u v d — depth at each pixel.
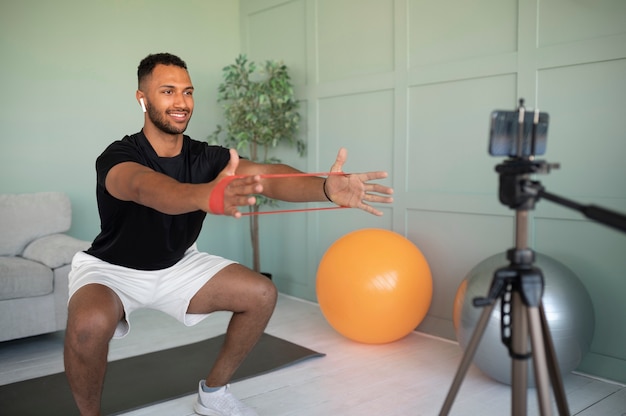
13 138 3.60
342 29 3.65
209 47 4.37
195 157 2.14
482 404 2.28
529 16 2.69
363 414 2.21
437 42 3.10
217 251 4.51
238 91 4.37
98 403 1.87
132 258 2.02
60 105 3.76
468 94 2.97
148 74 1.99
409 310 2.81
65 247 3.09
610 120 2.46
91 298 1.83
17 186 3.62
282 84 3.74
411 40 3.23
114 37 3.95
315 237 3.95
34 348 3.07
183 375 2.62
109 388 2.47
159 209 1.47
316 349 2.98
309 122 3.93
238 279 2.09
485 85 2.90
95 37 3.87
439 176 3.14
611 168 2.47
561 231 2.64
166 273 2.10
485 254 2.95
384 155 3.44
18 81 3.60
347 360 2.81
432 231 3.19
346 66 3.64
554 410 2.24
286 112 3.85
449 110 3.06
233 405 2.18
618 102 2.43
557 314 2.21
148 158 2.03
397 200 3.36
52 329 3.04
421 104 3.20
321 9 3.78
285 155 4.16
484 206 2.92
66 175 3.80
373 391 2.43
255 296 2.08
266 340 3.11
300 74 3.99
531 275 1.25
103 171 1.77
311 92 3.89
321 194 1.84
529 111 1.28
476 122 2.95
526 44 2.71
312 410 2.25
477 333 1.33
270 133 3.86
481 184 2.95
